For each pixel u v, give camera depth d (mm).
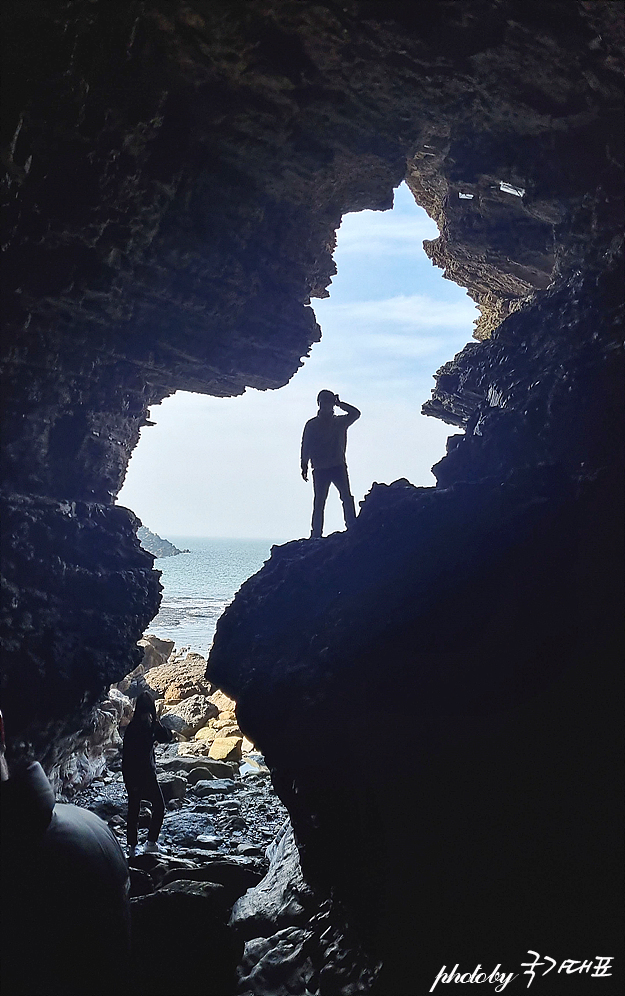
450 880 4746
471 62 8828
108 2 7668
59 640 10117
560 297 8758
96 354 10977
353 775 5480
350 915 5445
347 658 5809
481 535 5891
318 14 8375
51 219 9281
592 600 5199
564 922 4277
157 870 7820
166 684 18844
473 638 5426
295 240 11984
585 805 4523
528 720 4941
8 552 9680
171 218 10430
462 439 7941
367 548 6531
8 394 9938
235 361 12406
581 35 7934
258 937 6195
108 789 11688
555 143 9375
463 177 10914
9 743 9266
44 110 8180
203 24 8438
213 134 10078
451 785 4965
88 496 11773
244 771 13344
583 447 6609
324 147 10508
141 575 11906
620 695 4777
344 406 9359
